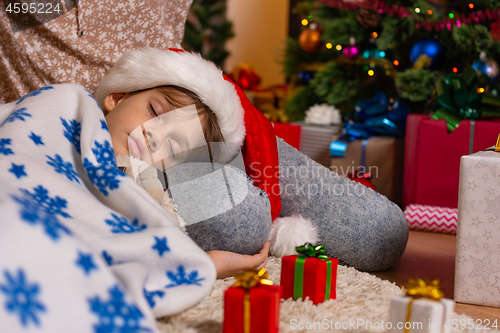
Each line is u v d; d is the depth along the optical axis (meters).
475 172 0.83
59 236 0.48
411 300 0.56
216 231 0.81
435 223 1.57
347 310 0.69
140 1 1.29
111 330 0.46
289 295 0.72
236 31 4.58
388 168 1.90
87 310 0.46
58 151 0.71
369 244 1.00
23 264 0.44
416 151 1.74
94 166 0.69
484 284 0.84
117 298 0.48
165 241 0.60
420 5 1.92
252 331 0.55
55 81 1.24
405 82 1.92
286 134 2.11
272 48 4.44
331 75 2.22
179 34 1.45
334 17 2.31
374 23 2.02
